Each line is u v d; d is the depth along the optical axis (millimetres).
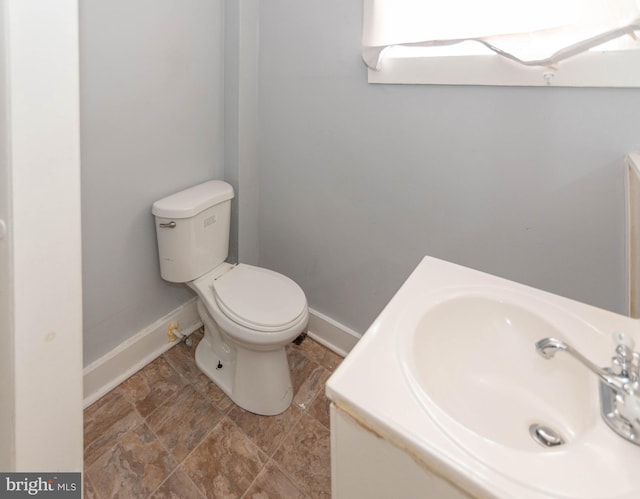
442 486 474
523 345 755
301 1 1438
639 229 851
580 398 623
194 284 1553
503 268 1242
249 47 1598
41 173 841
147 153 1436
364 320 1686
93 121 1238
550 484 428
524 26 940
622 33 833
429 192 1329
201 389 1579
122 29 1241
